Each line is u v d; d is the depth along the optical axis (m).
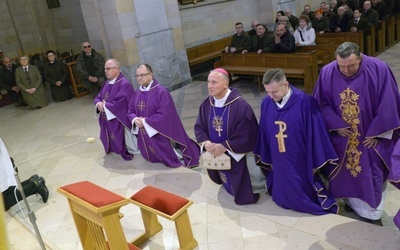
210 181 4.53
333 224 3.37
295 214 3.61
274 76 3.27
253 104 7.55
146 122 4.83
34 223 2.98
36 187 4.48
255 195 3.95
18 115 8.98
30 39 12.59
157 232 3.63
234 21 12.44
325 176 3.76
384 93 3.09
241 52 8.86
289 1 12.75
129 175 5.00
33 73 9.13
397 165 2.61
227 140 3.75
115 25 8.64
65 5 11.40
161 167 5.09
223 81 3.73
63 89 9.53
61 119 8.14
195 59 10.70
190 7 11.07
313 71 7.52
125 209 4.18
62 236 3.85
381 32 9.90
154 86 4.91
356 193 3.51
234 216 3.74
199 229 3.62
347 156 3.43
